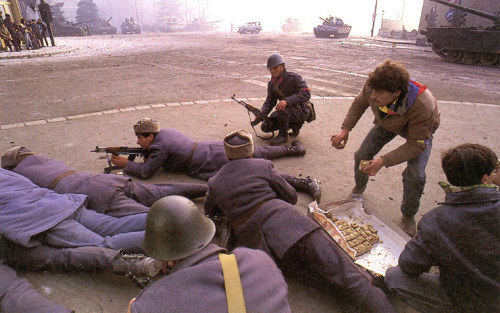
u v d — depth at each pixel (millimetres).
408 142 2725
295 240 2252
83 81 10180
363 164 2824
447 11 24656
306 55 17672
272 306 1394
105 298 2439
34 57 16203
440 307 2010
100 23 60031
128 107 7246
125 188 3178
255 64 14164
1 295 2189
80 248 2537
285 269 2613
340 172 4402
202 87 9461
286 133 5176
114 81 10219
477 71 13578
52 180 3014
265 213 2383
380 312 2043
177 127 5977
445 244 1815
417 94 2514
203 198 3650
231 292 1367
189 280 1374
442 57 17078
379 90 2436
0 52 17469
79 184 2992
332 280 2211
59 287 2518
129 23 48625
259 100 7961
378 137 3236
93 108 7188
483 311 1851
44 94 8469
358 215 3258
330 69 13133
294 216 2355
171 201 1538
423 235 1917
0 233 2496
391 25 40500
